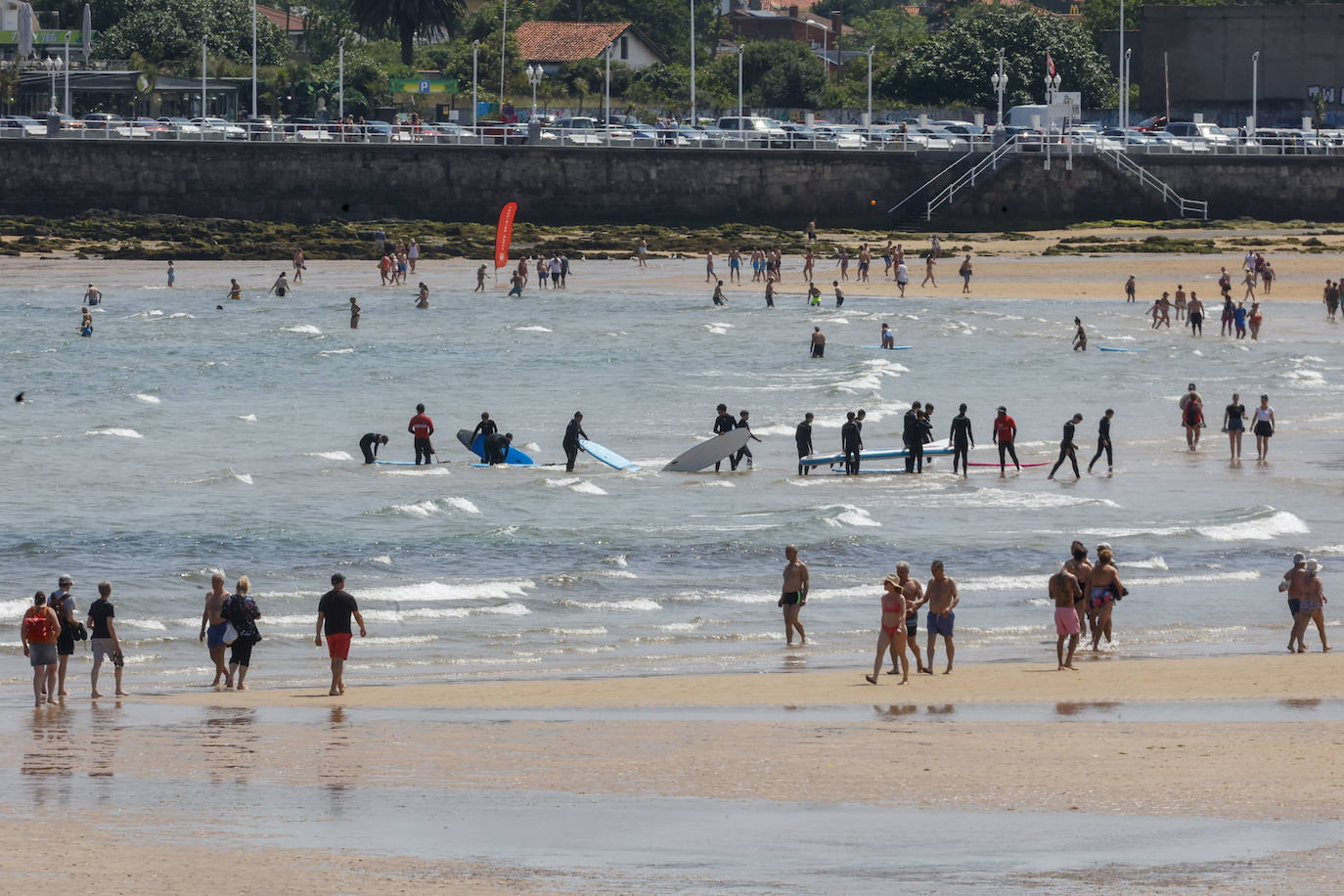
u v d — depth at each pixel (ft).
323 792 197.57
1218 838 173.17
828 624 349.00
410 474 543.80
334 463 565.94
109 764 214.69
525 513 480.64
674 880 160.15
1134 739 223.92
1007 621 347.77
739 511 481.87
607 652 319.88
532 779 204.13
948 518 469.57
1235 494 502.79
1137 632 332.19
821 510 470.80
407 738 231.71
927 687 272.51
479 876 161.58
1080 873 160.97
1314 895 153.07
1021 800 190.60
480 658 314.96
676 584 391.24
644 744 224.74
